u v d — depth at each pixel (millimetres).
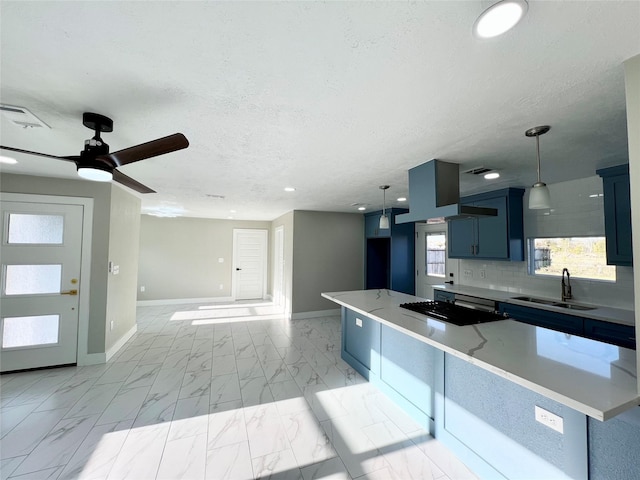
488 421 1688
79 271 3314
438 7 903
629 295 2779
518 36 1014
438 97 1460
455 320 2133
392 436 2066
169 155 2383
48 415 2307
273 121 1735
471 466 1764
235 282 7426
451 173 2541
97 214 3395
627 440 1157
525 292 3682
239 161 2547
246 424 2195
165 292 6797
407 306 2662
